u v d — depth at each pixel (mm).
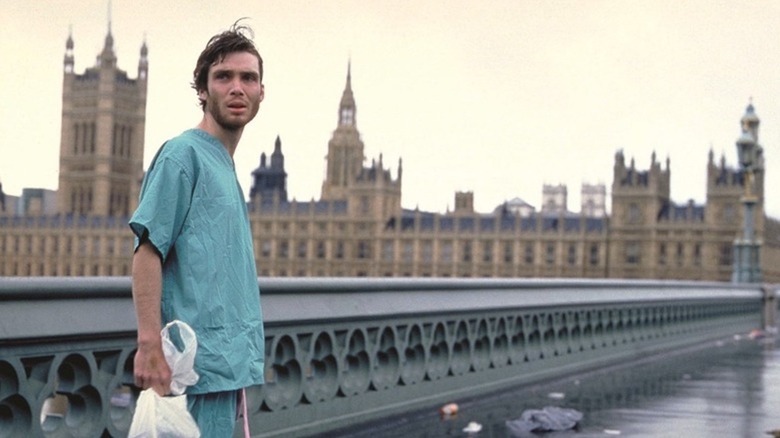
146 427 3930
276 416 8766
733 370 17859
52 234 176750
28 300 5871
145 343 3973
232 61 4402
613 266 142375
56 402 13539
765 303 34438
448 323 12250
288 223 161375
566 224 145125
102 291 6379
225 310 4168
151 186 4098
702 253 138500
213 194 4203
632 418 11320
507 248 147000
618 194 142250
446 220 151750
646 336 21828
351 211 157125
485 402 12516
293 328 8789
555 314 15969
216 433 4148
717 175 137500
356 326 9898
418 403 11312
